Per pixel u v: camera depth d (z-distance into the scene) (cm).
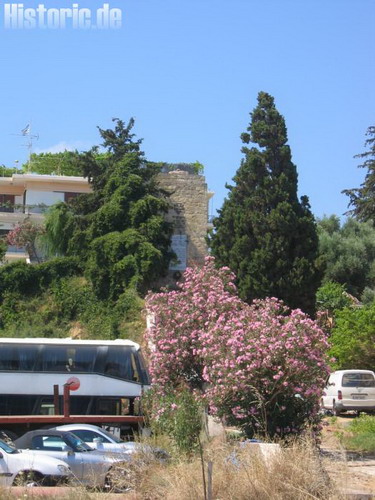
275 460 1212
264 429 1738
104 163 4872
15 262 4600
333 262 5772
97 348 2739
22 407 2683
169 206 4656
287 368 1817
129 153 4725
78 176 6225
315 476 1183
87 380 2694
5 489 1329
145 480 1318
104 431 1891
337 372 3191
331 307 4428
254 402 1766
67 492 1309
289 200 3756
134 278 4269
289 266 3634
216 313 2134
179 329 2203
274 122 3866
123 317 4200
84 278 4491
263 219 3684
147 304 2309
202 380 2173
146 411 2159
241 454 1266
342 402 3108
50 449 1711
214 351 1884
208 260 2383
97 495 1301
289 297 3600
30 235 4988
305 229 3691
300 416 1862
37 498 1270
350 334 3450
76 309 4403
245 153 3878
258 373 1820
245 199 3784
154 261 4300
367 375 3162
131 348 2744
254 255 3625
